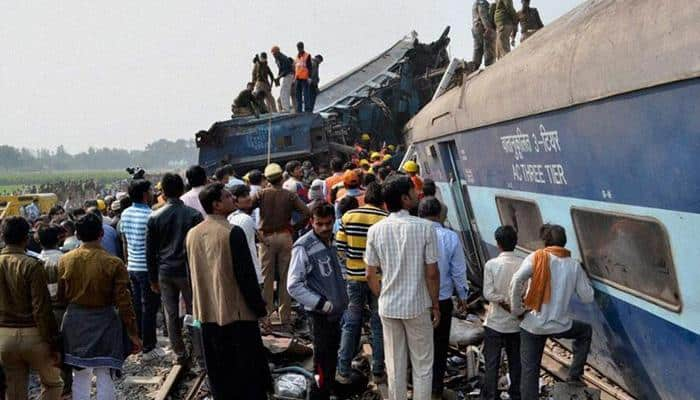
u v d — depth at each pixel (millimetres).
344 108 16594
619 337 4824
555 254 4660
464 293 5297
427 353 4727
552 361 6129
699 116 3264
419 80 18234
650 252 4059
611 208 4387
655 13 3623
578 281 4676
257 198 7473
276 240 7465
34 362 4828
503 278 4957
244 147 14516
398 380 4770
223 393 4672
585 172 4629
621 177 4152
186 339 7527
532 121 5281
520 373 5109
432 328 4754
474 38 11742
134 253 6934
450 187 8820
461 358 6461
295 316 8297
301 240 5203
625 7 4066
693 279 3625
